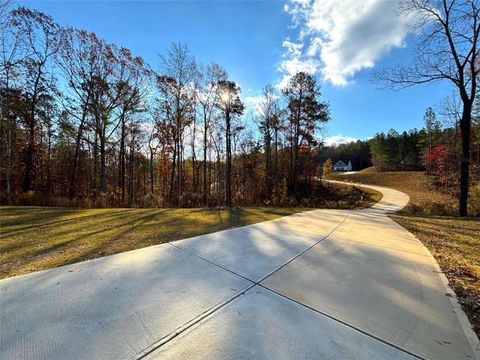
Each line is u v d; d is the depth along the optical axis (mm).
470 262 4016
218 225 6477
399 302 2645
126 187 27078
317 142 27359
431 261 3980
